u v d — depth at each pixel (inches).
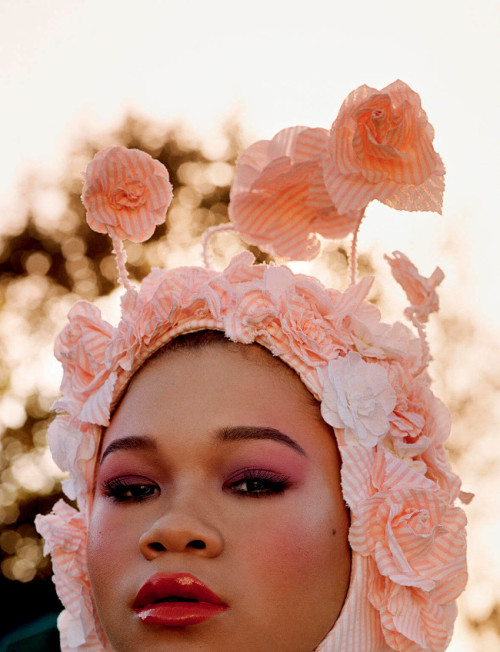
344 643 85.1
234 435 85.7
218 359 90.3
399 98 96.2
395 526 87.6
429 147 96.5
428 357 97.6
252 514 83.8
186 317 93.9
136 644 83.1
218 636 80.4
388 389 92.0
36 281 239.1
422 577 87.4
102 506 90.2
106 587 86.5
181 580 80.8
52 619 147.6
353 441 89.3
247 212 112.3
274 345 90.6
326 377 90.1
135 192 104.5
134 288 102.0
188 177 240.8
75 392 99.5
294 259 114.2
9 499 211.3
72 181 247.4
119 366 94.0
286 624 82.2
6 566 205.3
